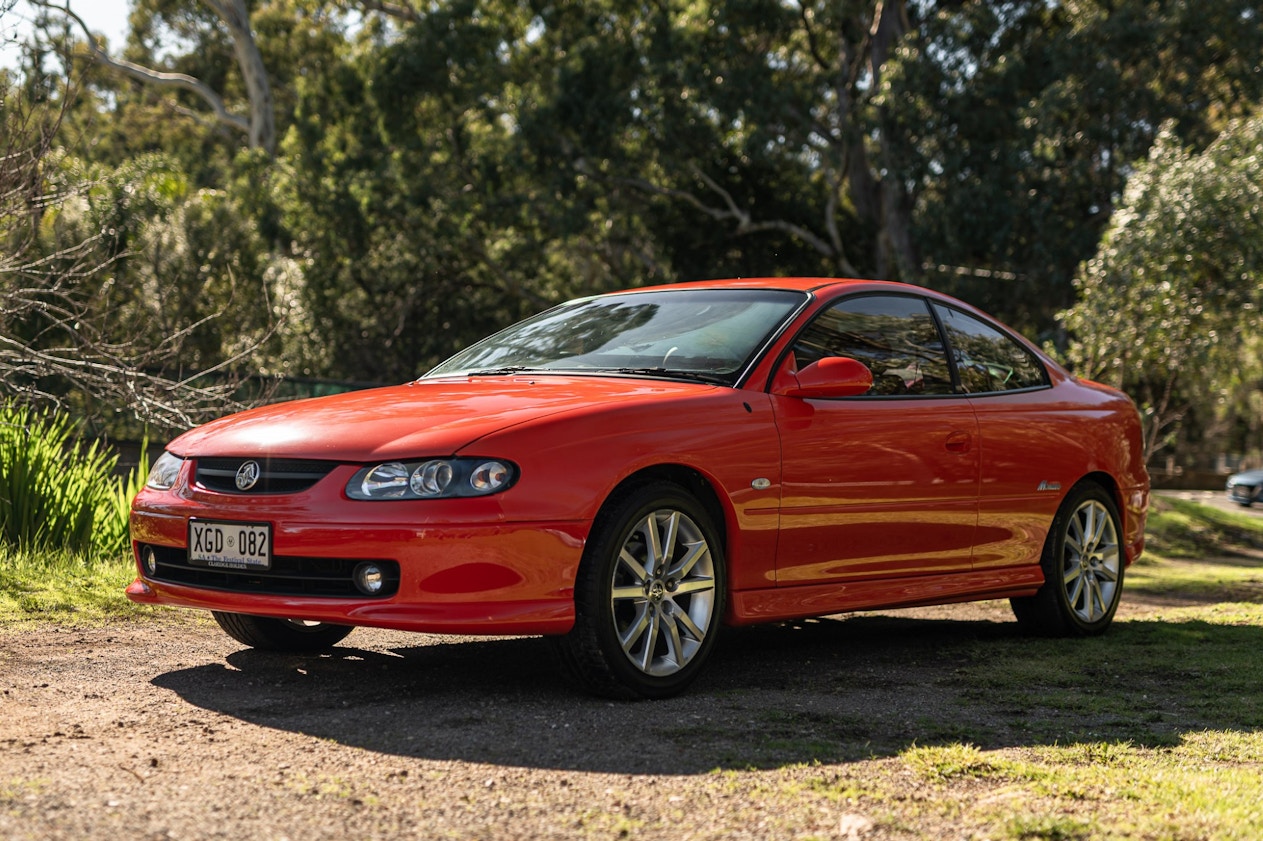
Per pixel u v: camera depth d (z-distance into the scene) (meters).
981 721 3.84
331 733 3.47
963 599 5.27
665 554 4.07
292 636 4.78
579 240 29.08
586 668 3.93
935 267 25.77
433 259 26.44
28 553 6.65
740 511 4.29
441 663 4.61
